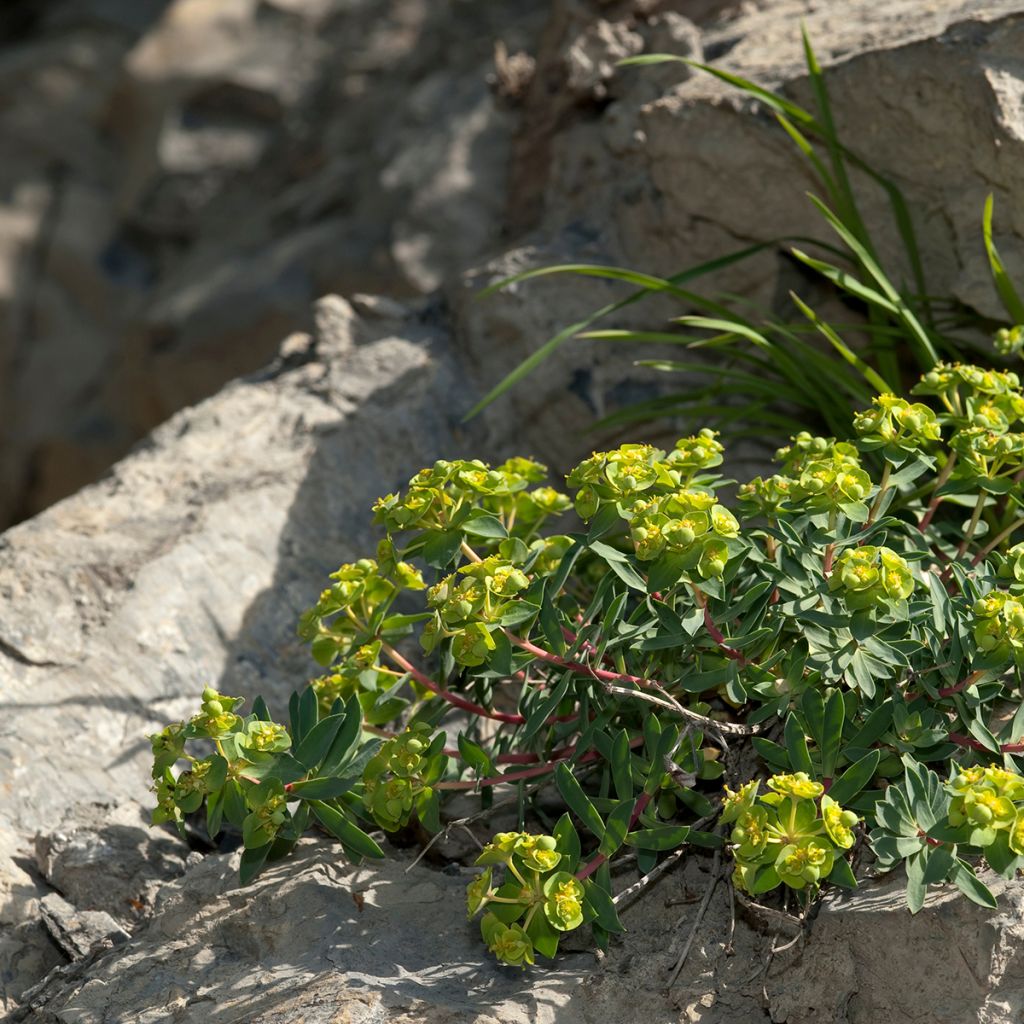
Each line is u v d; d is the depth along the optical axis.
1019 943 1.67
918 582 2.00
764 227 3.11
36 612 2.58
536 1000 1.77
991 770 1.60
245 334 5.39
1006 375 2.14
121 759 2.44
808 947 1.80
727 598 2.01
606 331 3.06
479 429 3.29
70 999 1.90
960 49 2.66
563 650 1.93
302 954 1.88
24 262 8.04
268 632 2.76
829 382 2.92
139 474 3.02
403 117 5.40
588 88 3.62
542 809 2.28
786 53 3.18
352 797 1.99
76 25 9.16
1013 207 2.67
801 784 1.61
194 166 7.17
